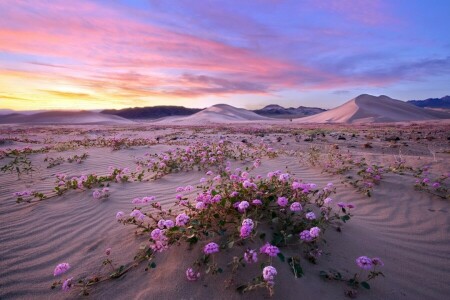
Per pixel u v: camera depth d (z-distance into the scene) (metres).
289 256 2.61
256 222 2.75
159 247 2.65
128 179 6.27
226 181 4.91
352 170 6.36
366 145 11.56
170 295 2.28
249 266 2.45
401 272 2.74
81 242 3.34
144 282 2.47
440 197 4.67
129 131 26.22
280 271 2.38
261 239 2.74
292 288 2.26
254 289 2.24
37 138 18.72
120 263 2.80
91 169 7.64
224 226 2.97
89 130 27.83
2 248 3.25
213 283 2.34
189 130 25.89
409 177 5.65
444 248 3.27
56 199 4.88
